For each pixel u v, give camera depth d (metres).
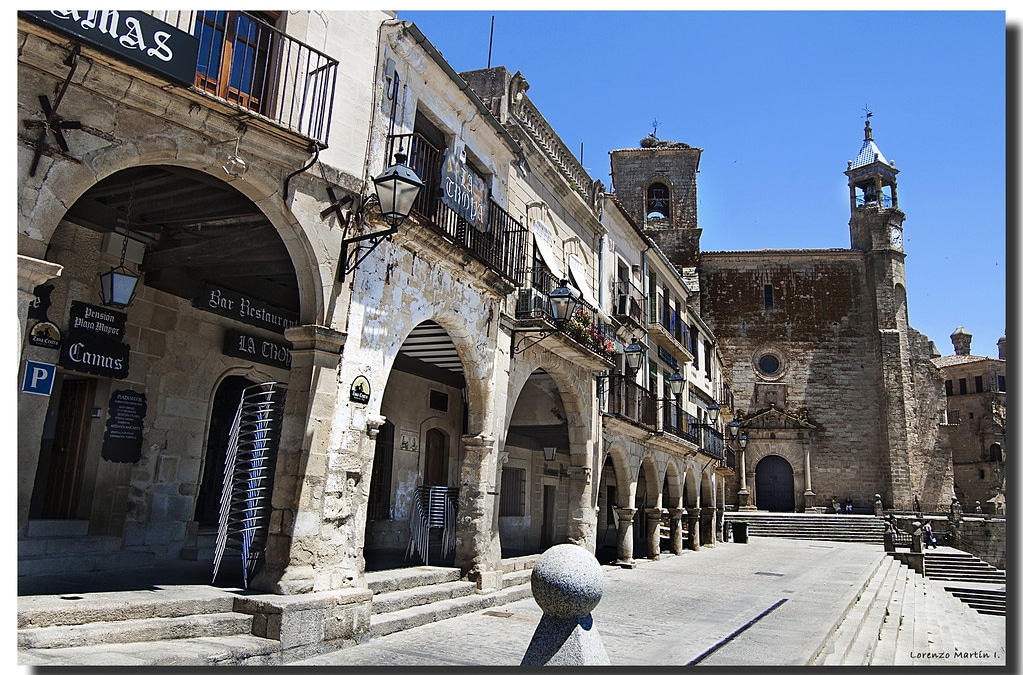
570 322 13.59
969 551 34.84
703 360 33.44
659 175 48.75
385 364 8.78
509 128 13.61
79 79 5.80
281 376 10.97
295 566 7.16
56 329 7.96
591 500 15.23
